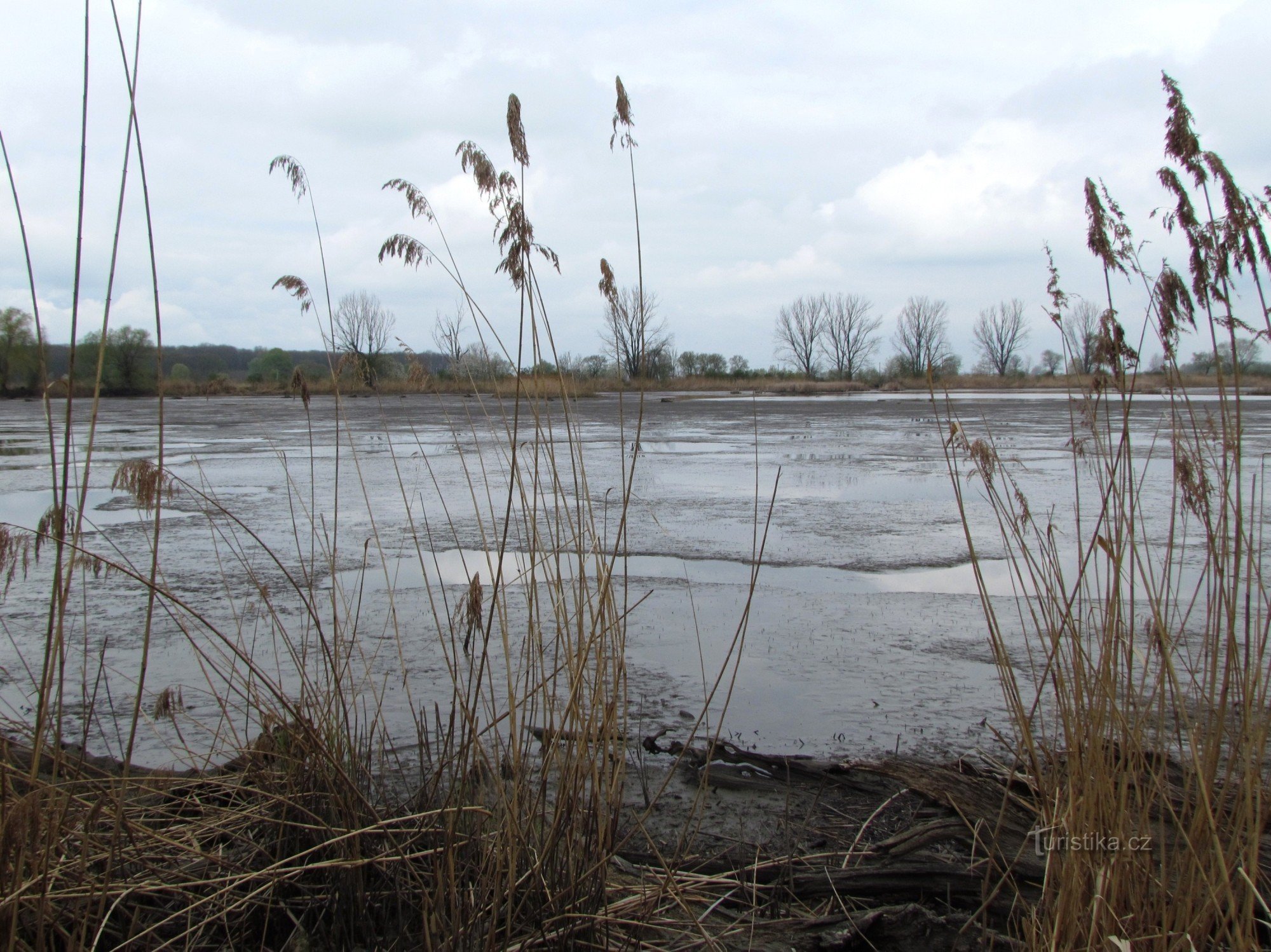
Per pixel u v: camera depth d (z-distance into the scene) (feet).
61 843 7.53
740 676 14.87
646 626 17.71
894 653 16.05
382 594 19.99
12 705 13.14
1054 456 45.47
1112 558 7.45
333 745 8.85
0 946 6.29
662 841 9.75
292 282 9.14
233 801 9.02
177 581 21.25
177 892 7.91
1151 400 87.81
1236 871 6.85
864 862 9.12
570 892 7.89
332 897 7.93
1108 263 7.63
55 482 6.85
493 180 8.45
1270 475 33.40
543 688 8.58
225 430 73.92
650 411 102.42
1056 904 7.22
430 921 7.40
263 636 16.97
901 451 53.67
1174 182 7.42
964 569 22.43
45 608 18.86
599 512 30.50
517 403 8.44
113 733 12.30
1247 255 7.28
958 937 8.04
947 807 10.05
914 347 190.08
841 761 11.18
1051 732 12.13
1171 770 9.70
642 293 9.02
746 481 38.88
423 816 8.20
